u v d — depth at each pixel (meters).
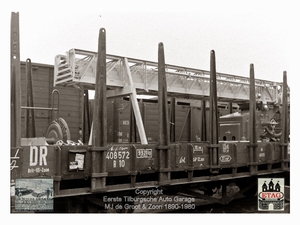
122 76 12.10
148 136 16.55
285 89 12.59
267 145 12.10
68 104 14.55
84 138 13.41
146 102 17.11
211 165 9.96
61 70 11.77
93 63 11.90
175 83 14.10
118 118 15.84
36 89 13.81
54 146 7.00
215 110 10.17
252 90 11.54
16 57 6.99
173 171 9.17
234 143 10.90
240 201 11.47
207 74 14.78
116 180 8.55
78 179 7.89
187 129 18.19
